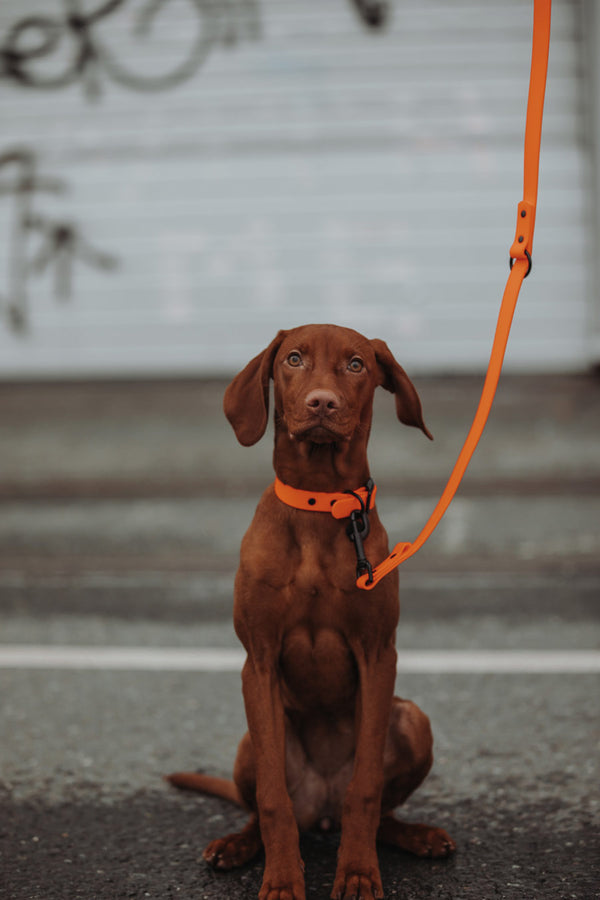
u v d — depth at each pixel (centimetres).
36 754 336
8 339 959
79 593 520
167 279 941
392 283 921
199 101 928
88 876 261
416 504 662
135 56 930
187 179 933
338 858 246
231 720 364
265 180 926
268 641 258
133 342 948
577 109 895
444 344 920
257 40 919
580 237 901
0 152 948
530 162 248
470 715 363
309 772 280
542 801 300
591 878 256
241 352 940
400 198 916
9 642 449
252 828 273
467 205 909
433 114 909
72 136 941
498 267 912
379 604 254
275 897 235
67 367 956
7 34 941
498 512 640
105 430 831
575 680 394
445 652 429
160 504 680
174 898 249
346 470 259
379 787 249
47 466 752
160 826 289
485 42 900
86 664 420
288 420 255
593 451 739
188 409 879
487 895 248
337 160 918
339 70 912
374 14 906
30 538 614
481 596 505
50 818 293
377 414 867
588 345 903
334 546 255
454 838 280
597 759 327
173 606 497
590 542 582
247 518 643
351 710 275
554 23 891
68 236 948
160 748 341
